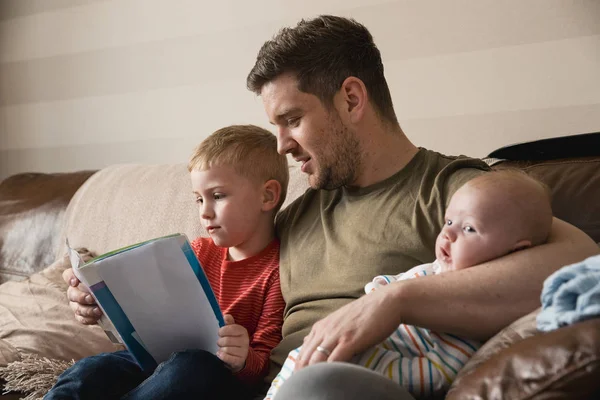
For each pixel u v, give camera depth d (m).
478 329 0.89
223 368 1.11
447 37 1.90
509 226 0.93
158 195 1.83
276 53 1.23
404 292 0.91
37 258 2.04
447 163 1.21
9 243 2.12
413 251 1.13
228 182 1.31
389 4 1.99
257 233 1.36
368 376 0.75
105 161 2.68
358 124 1.24
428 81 1.93
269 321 1.28
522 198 0.94
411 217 1.15
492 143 1.83
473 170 1.14
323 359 0.89
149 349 1.11
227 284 1.34
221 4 2.34
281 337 1.28
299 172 1.62
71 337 1.55
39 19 2.85
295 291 1.24
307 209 1.36
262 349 1.24
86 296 1.18
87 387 1.11
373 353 0.95
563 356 0.66
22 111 2.92
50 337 1.54
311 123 1.22
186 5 2.43
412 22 1.95
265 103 1.26
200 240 1.43
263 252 1.35
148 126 2.54
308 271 1.25
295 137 1.24
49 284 1.73
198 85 2.41
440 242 0.99
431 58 1.92
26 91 2.90
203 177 1.32
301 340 1.17
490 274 0.90
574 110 1.72
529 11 1.77
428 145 1.94
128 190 1.92
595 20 1.69
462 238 0.95
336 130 1.23
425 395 0.91
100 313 1.19
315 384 0.74
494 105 1.83
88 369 1.14
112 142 2.65
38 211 2.11
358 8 2.05
